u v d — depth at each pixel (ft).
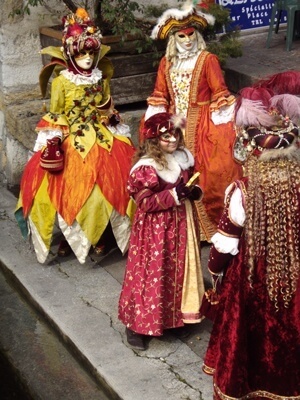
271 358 10.44
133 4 18.72
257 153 10.20
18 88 20.86
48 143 15.12
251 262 10.20
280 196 10.07
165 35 16.19
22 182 16.21
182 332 13.55
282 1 21.74
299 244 10.21
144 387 12.09
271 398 10.62
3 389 13.38
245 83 19.86
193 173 12.94
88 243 15.43
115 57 18.85
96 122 15.74
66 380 13.21
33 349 14.24
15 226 18.62
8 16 19.99
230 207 10.23
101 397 12.64
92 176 15.24
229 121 16.02
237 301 10.37
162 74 16.51
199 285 12.97
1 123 21.61
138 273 12.77
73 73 15.66
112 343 13.43
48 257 16.84
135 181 12.37
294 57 21.27
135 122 19.40
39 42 20.66
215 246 10.39
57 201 15.40
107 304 14.79
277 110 10.16
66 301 14.98
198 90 16.15
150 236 12.60
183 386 12.07
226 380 10.47
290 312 10.30
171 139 12.28
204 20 16.08
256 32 23.98
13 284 16.56
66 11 20.57
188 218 12.75
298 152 10.23
